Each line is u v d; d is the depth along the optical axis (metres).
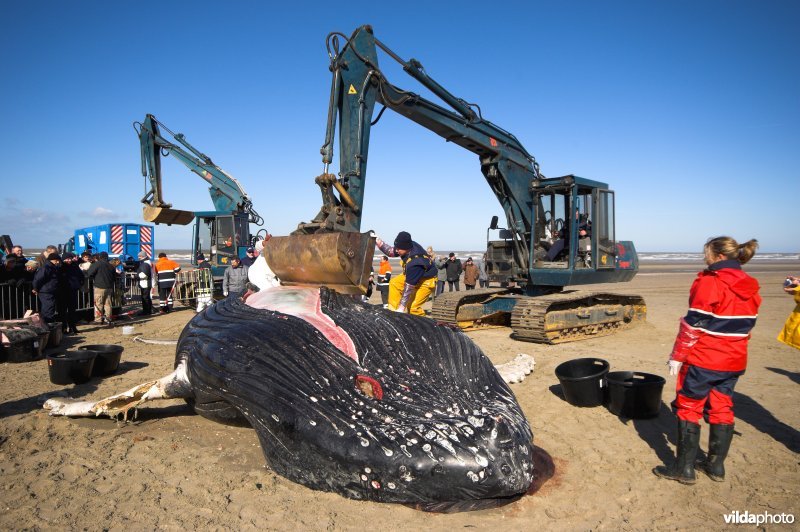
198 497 4.04
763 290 23.64
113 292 14.52
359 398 4.00
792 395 6.83
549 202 12.04
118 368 8.50
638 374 6.52
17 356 8.98
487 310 12.73
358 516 3.69
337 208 6.56
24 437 5.32
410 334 4.72
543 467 4.63
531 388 7.19
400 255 8.48
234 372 4.38
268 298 5.44
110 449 5.01
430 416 3.86
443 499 3.65
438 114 10.16
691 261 84.44
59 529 3.61
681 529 3.67
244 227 17.42
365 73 8.19
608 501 4.04
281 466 4.16
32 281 11.66
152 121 17.23
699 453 4.92
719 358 4.22
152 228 24.89
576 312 11.16
